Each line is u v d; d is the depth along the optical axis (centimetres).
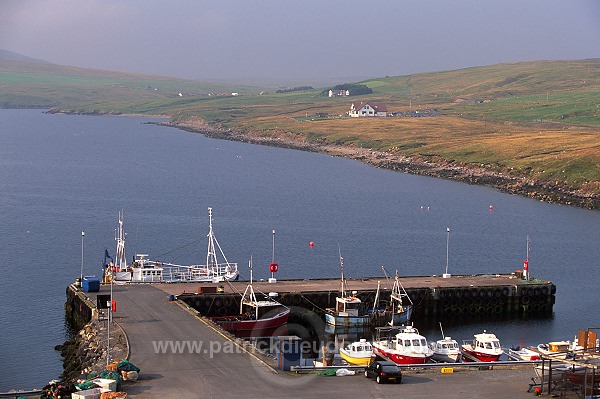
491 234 17262
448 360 8394
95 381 6253
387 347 8419
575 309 11419
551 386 6506
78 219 18338
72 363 7919
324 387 6538
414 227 17950
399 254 15062
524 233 17388
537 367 6806
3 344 9169
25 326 9981
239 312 10300
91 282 10300
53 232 16625
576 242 16462
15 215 18738
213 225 17775
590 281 13175
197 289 10619
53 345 9138
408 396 6362
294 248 15425
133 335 7950
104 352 7438
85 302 9669
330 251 15225
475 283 11512
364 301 10725
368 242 16188
